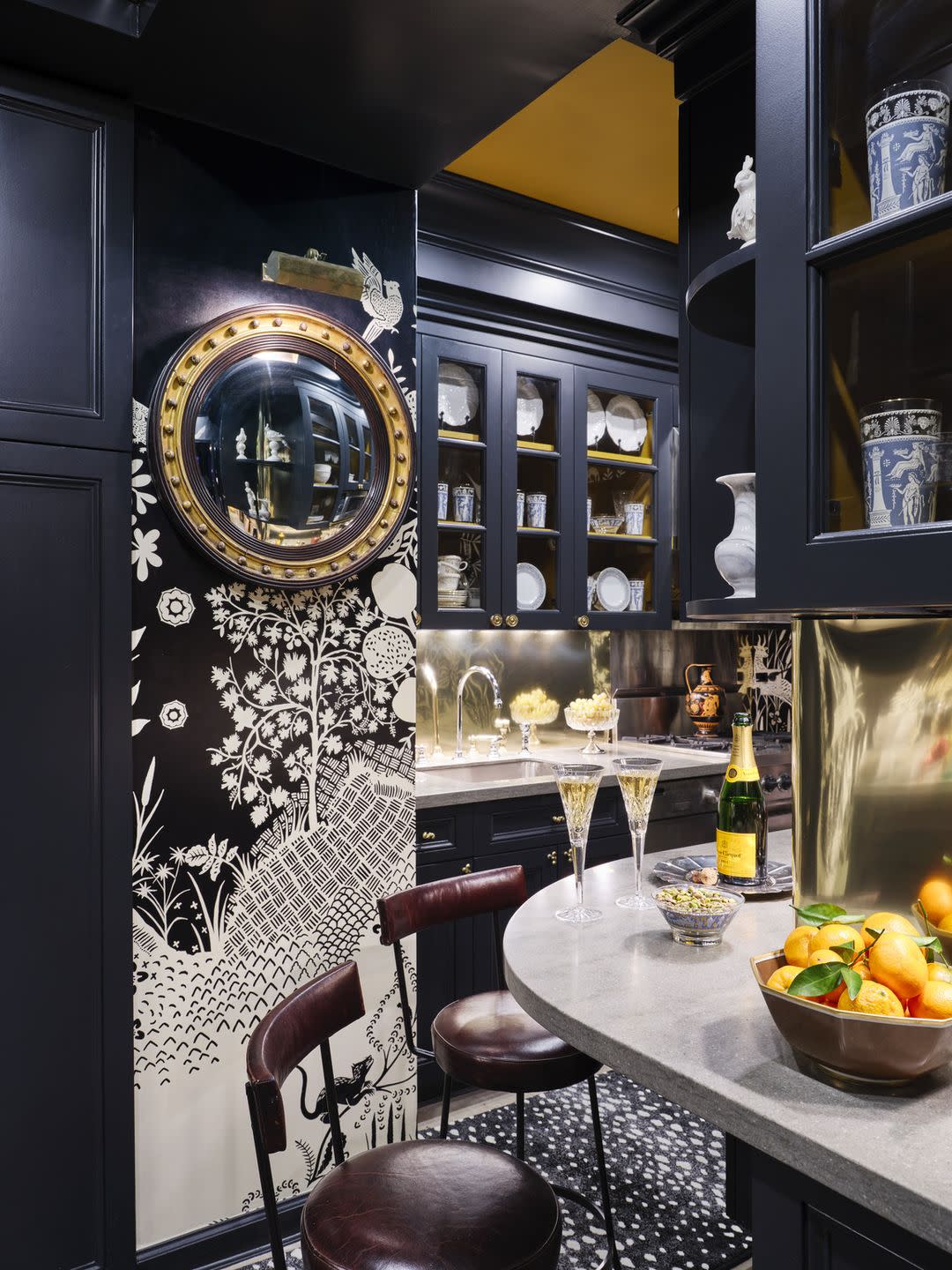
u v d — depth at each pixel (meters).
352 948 2.18
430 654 3.41
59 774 1.82
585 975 1.23
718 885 1.64
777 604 1.05
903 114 0.93
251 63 1.77
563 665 3.77
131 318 1.90
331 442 2.10
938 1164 0.78
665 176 3.05
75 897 1.84
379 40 1.70
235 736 2.02
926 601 0.89
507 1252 1.12
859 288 0.98
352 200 2.20
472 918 2.72
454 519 3.15
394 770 2.25
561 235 3.25
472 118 1.98
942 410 0.92
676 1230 2.03
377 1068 2.21
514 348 3.26
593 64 2.43
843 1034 0.87
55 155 1.82
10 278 1.77
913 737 1.26
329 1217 1.20
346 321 2.19
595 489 3.60
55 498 1.82
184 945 1.96
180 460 1.91
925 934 1.18
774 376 1.05
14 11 1.60
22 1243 1.77
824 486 1.01
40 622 1.81
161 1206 1.91
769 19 1.06
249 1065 1.12
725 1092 0.91
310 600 2.13
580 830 1.56
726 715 4.22
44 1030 1.80
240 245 2.04
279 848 2.08
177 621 1.96
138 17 1.70
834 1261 0.86
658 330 3.54
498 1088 1.59
